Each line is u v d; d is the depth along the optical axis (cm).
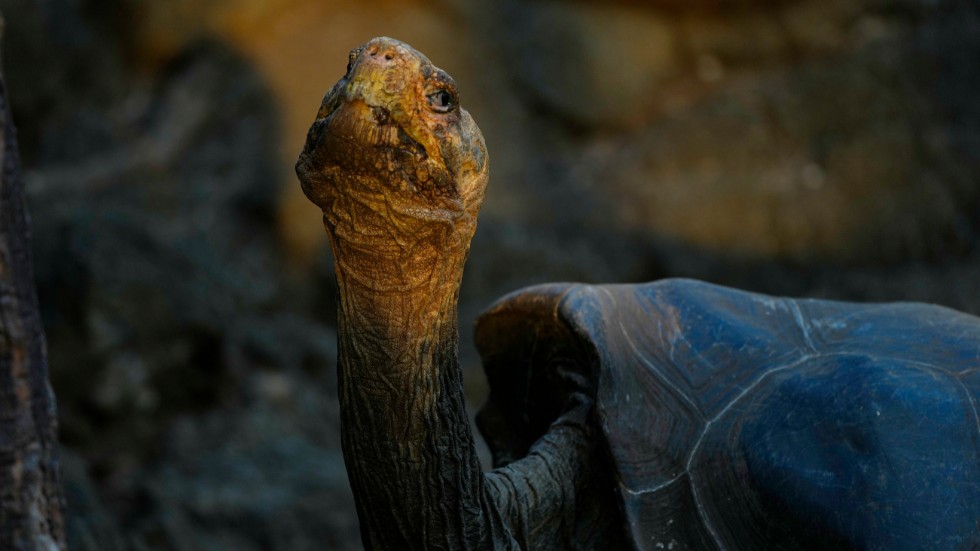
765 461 791
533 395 953
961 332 888
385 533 721
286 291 2336
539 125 2725
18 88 2245
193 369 1942
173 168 2372
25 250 600
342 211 628
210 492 1697
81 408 1795
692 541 791
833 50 2864
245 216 2388
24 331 589
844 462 769
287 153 2439
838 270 2675
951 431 777
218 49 2498
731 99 2773
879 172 2750
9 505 580
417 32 2600
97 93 2406
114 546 1231
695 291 941
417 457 696
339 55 2527
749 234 2662
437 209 628
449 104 624
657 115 2791
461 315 2358
